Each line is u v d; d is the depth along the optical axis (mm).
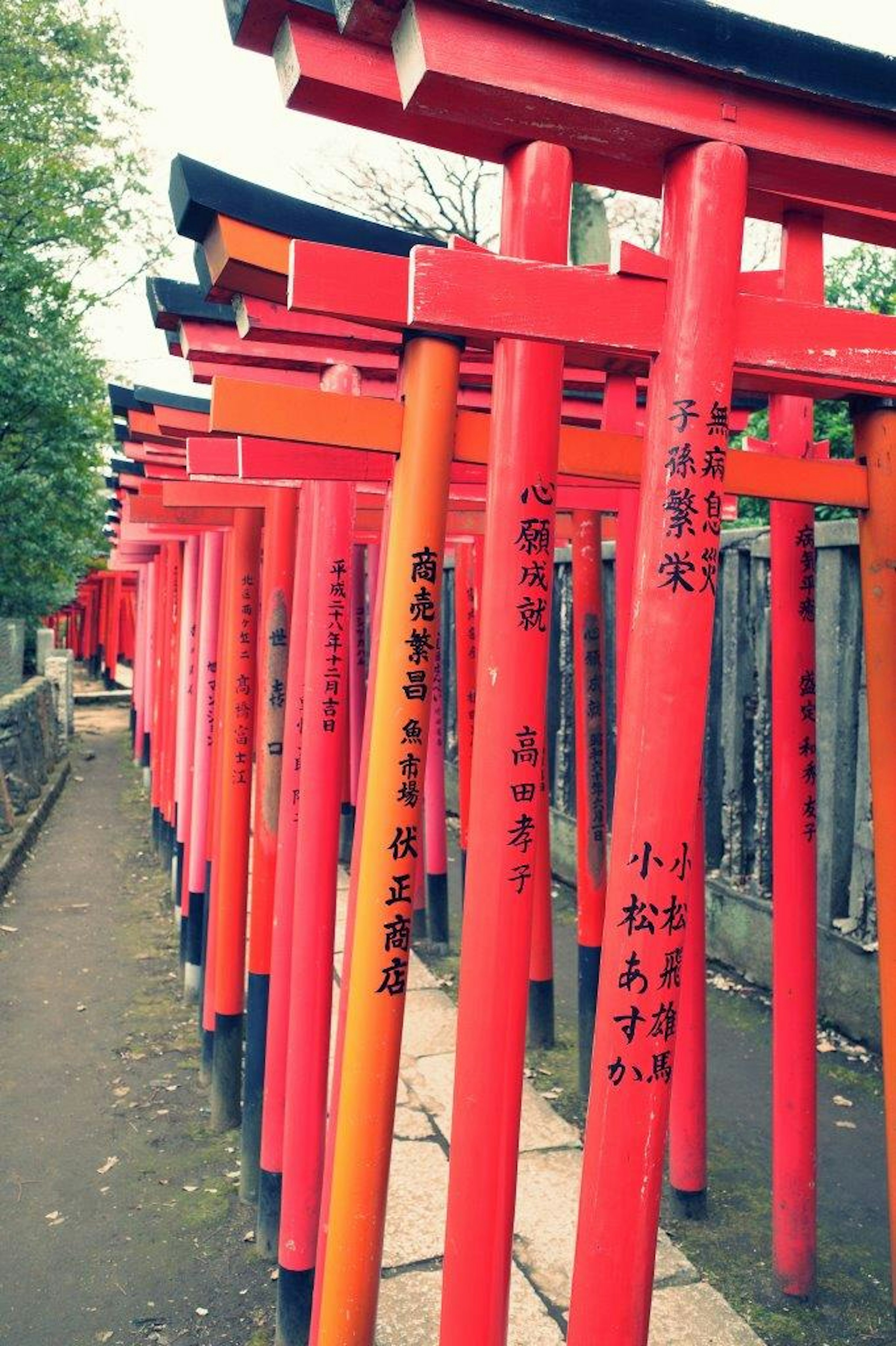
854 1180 3828
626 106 1642
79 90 14258
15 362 11289
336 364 2904
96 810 11555
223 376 2400
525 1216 3385
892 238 2406
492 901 1918
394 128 1850
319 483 2881
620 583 3598
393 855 2217
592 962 4457
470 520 4168
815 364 1844
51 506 12383
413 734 2209
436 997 5410
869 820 4984
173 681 8359
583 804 4445
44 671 17391
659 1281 3041
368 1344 2307
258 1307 3193
